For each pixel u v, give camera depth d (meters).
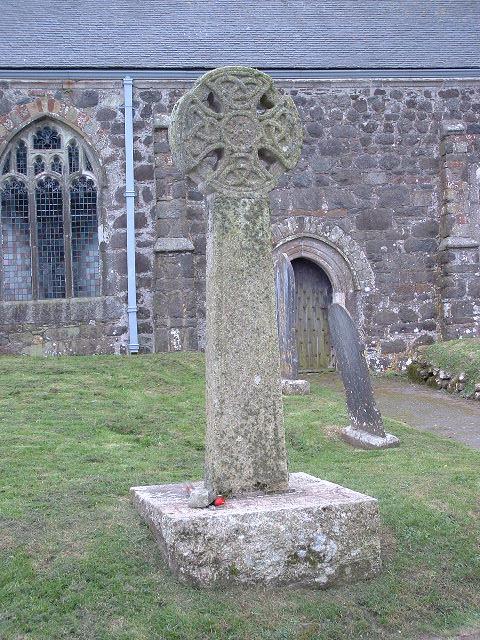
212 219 4.70
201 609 3.99
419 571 4.62
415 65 15.22
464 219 14.88
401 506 5.40
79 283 14.29
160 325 13.73
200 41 15.66
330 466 6.79
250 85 4.77
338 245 14.91
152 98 14.28
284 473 4.68
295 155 4.88
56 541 4.59
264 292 4.71
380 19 17.39
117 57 14.58
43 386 10.04
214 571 4.16
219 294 4.64
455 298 14.74
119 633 3.80
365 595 4.29
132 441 7.62
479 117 15.30
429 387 12.88
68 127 14.08
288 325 10.91
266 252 4.74
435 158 15.21
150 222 14.13
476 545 4.97
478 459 7.16
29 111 13.88
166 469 6.48
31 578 4.21
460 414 10.20
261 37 16.11
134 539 4.59
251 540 4.21
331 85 14.93
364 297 14.98
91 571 4.27
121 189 14.14
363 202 15.01
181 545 4.16
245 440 4.61
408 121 15.14
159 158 13.93
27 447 6.98
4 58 14.09
